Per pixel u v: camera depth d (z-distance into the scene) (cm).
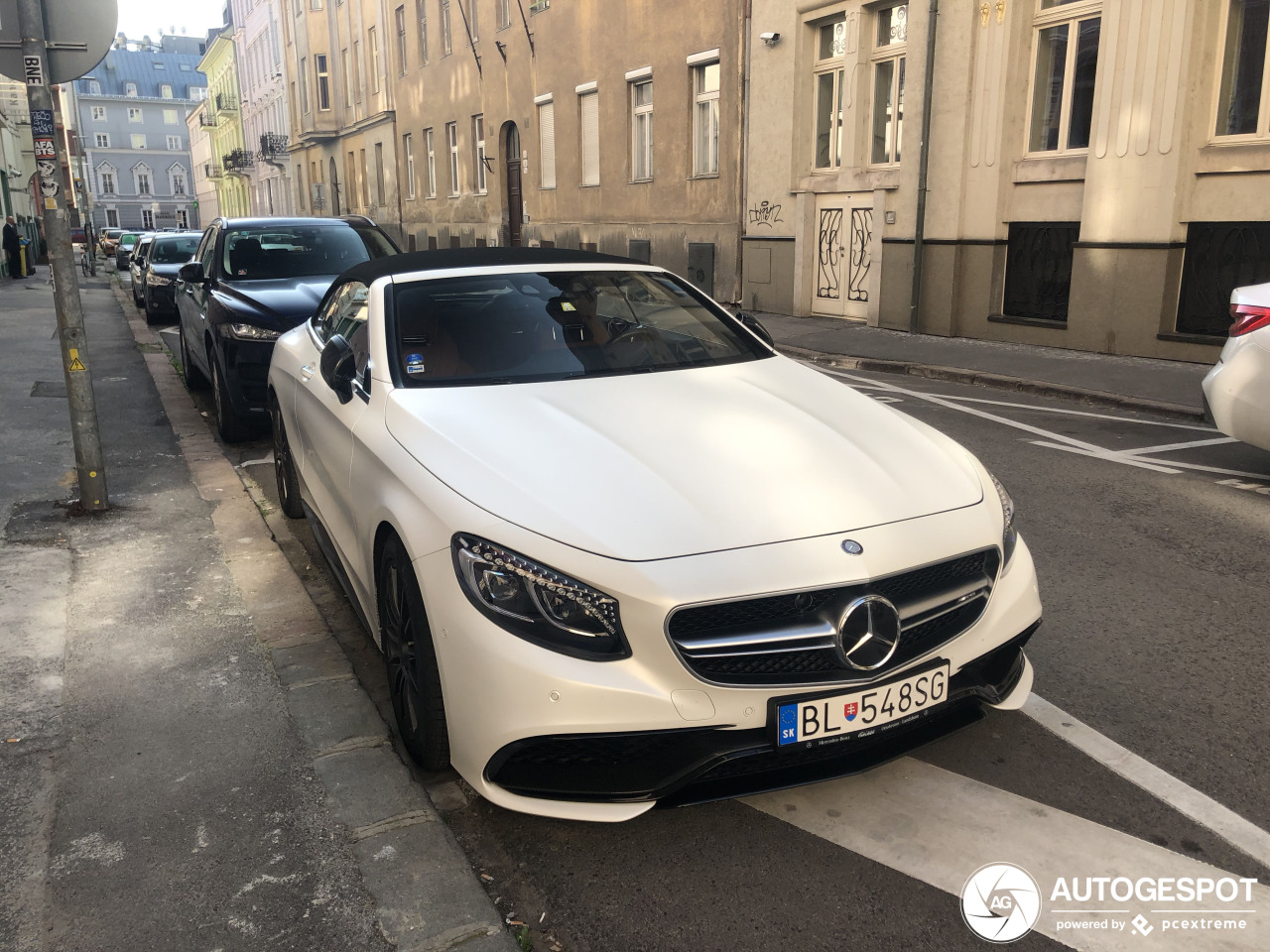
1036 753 320
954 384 1053
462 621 266
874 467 301
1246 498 591
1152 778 304
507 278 432
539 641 256
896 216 1393
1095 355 1132
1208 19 1005
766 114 1652
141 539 526
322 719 340
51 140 531
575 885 263
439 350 384
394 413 346
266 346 739
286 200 5356
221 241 863
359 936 240
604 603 253
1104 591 451
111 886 258
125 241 4516
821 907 252
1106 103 1095
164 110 12325
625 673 251
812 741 260
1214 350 1028
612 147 2144
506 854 277
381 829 280
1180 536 524
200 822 284
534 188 2558
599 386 362
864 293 1508
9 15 514
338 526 392
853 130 1475
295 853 271
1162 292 1070
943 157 1306
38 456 700
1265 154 971
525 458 295
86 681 368
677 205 1934
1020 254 1255
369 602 350
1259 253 1003
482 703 261
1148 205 1069
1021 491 611
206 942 239
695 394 355
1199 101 1023
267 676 371
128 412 885
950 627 283
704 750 254
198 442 761
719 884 262
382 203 3822
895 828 283
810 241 1600
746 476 288
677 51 1872
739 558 257
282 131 5328
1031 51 1205
